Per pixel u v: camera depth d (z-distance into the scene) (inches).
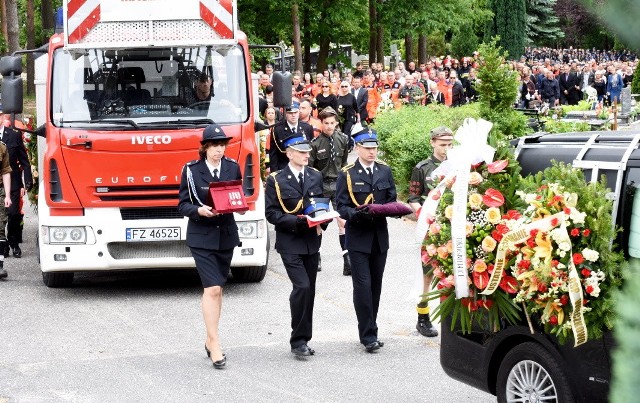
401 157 689.0
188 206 330.0
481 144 241.3
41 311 420.2
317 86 1139.3
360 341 353.4
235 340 368.2
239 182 330.3
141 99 428.1
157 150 422.6
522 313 235.0
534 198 227.3
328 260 530.0
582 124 750.5
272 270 510.6
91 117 426.0
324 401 290.5
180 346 359.9
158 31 431.5
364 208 336.8
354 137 346.3
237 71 436.1
